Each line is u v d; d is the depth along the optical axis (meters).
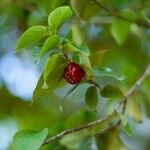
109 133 1.11
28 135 0.90
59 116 1.59
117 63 1.37
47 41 0.90
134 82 1.28
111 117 1.05
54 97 1.57
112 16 1.24
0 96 1.61
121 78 0.93
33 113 1.61
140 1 1.29
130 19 1.23
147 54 1.40
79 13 1.11
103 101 1.23
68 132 0.94
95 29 1.34
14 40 1.51
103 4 1.22
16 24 1.46
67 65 0.92
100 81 1.05
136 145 1.78
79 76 0.92
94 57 0.93
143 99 1.25
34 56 0.93
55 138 0.92
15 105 1.61
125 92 1.05
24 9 1.39
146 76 1.22
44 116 1.60
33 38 0.91
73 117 1.13
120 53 1.39
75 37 1.01
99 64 0.94
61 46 0.91
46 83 0.93
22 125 1.61
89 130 1.13
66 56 0.91
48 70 0.92
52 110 1.59
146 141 1.77
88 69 0.92
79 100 1.54
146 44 1.40
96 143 1.12
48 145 1.12
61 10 0.90
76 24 1.16
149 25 1.23
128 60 1.39
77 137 1.13
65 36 0.91
